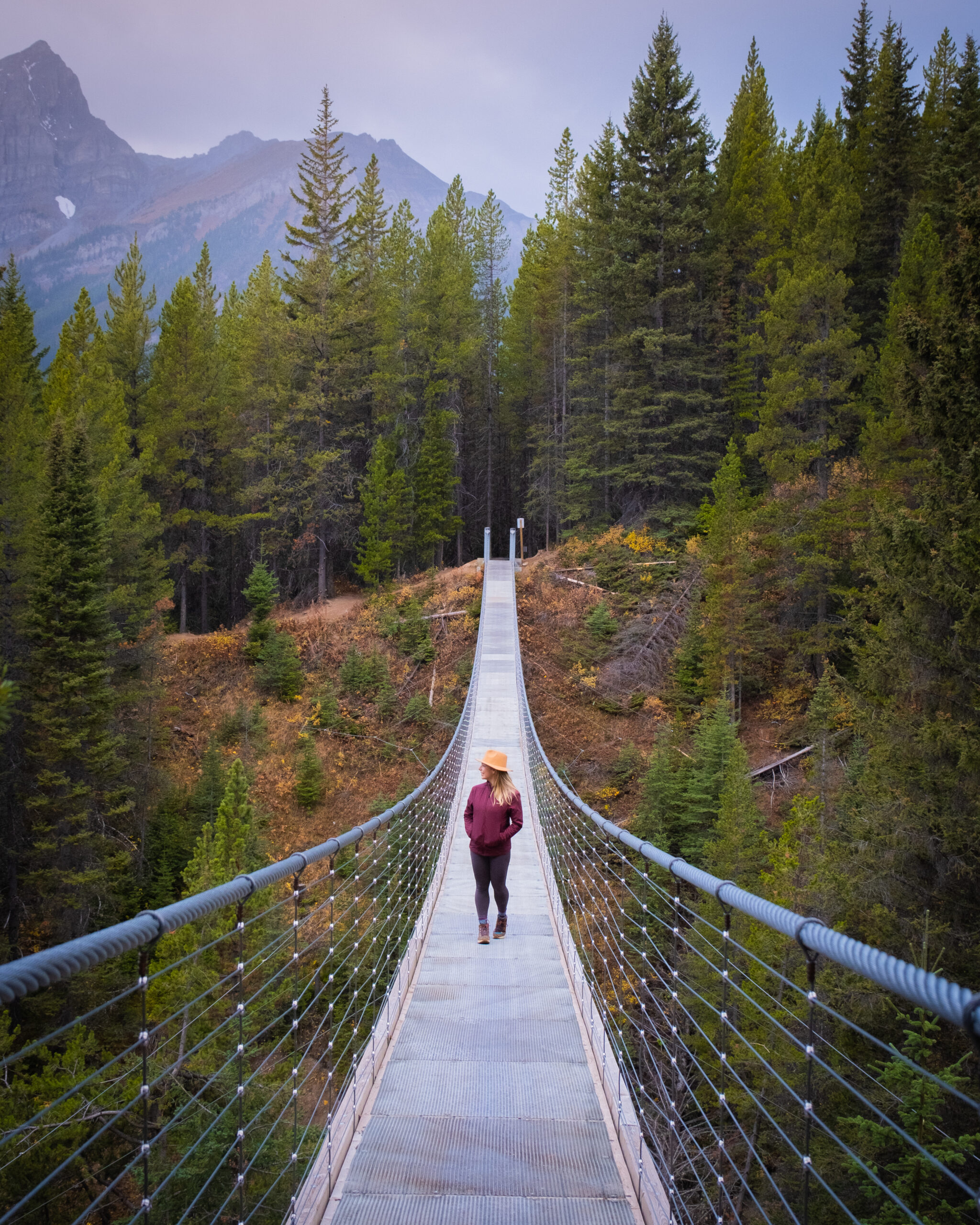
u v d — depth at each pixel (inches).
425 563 1668.3
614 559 1230.3
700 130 1362.0
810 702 876.6
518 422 1983.3
